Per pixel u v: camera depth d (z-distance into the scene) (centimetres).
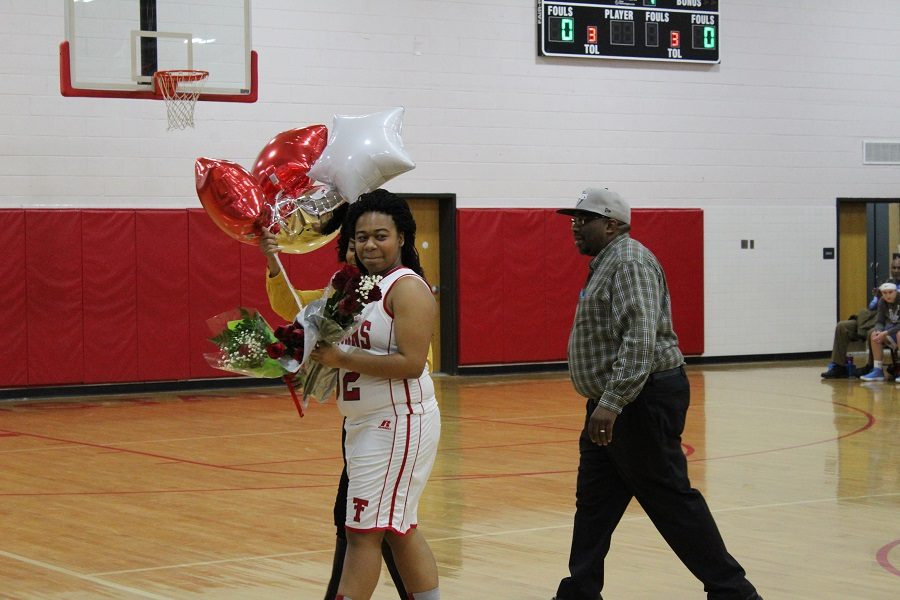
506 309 1681
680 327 1798
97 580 543
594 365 468
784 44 1861
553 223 1703
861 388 1481
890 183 1950
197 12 1330
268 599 508
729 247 1836
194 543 626
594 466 474
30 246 1395
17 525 677
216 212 441
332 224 469
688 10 1784
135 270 1450
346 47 1573
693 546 457
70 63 1278
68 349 1418
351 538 388
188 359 1483
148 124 1462
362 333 392
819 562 575
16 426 1159
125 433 1102
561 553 597
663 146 1784
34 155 1407
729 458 927
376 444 386
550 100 1706
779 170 1867
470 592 519
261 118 1527
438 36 1631
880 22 1927
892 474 848
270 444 1024
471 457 940
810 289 1902
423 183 1631
